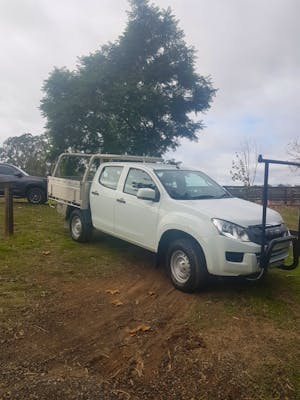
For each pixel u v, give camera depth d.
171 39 26.00
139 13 25.53
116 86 24.30
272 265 5.24
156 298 5.09
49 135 26.91
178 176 6.48
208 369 3.38
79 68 26.75
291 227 11.79
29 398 2.83
